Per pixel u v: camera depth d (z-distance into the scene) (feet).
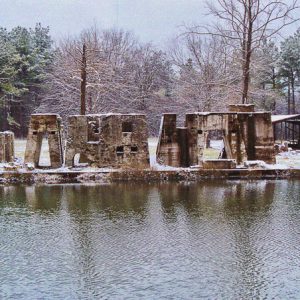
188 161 78.74
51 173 71.67
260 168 75.46
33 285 31.91
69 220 48.14
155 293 30.55
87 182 71.67
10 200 57.98
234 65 128.98
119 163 75.36
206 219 48.29
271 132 80.07
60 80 143.64
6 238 42.06
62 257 37.19
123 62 177.47
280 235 42.52
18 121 178.91
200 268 34.71
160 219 48.42
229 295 30.27
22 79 173.99
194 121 78.13
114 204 55.47
